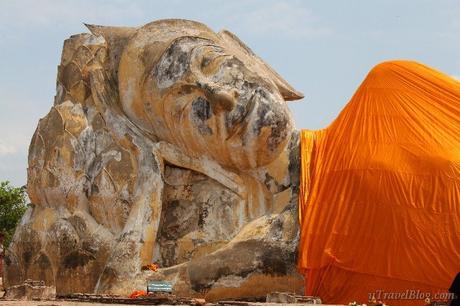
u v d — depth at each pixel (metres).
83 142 27.25
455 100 25.06
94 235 26.23
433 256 22.22
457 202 22.58
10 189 45.03
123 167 26.25
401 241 22.44
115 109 27.28
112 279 24.77
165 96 25.67
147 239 25.33
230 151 25.20
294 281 23.48
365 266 22.53
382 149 23.86
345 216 23.16
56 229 26.77
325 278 22.91
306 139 25.42
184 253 25.81
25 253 27.34
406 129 24.31
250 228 24.67
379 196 22.92
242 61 25.66
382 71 25.89
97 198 26.34
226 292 23.70
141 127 26.89
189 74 25.33
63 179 26.98
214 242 25.59
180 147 26.14
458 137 24.08
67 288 26.28
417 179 23.00
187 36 26.19
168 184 26.48
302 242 23.28
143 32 27.12
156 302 19.20
